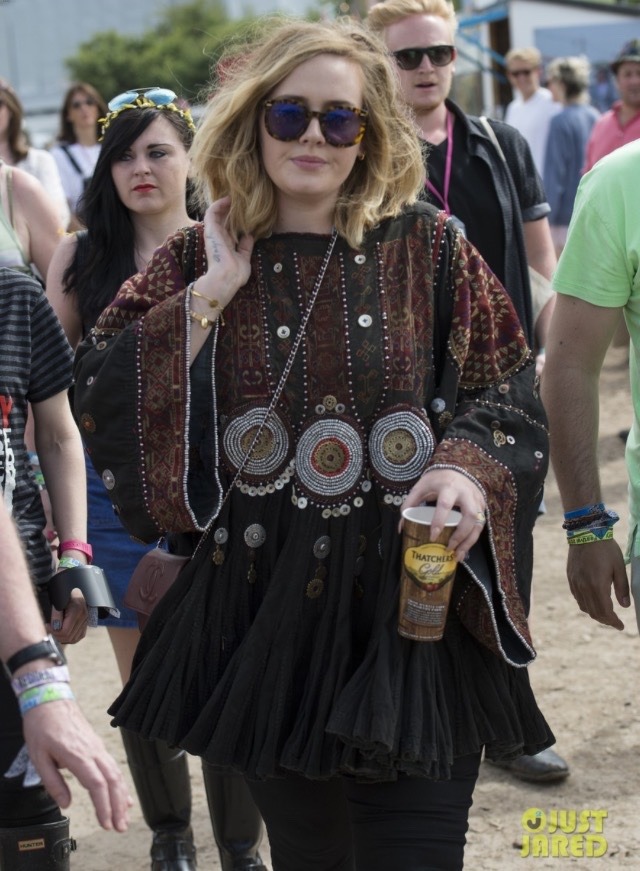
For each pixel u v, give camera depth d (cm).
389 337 328
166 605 337
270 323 328
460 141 538
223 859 454
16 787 352
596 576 377
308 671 325
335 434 325
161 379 325
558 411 375
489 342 338
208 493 329
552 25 2092
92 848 520
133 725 335
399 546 323
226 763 320
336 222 331
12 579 263
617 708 589
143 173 474
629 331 375
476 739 323
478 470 318
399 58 529
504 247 531
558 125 1343
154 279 338
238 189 330
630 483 379
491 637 322
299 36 327
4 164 609
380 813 319
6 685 345
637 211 353
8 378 370
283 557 325
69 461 400
